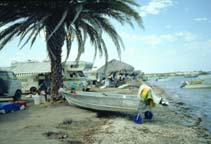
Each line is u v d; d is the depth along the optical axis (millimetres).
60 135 8539
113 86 36594
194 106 20672
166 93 33906
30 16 15602
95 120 11508
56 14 16406
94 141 8164
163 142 8602
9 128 9406
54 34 16547
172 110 17188
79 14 15750
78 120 11172
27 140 7770
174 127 11086
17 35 16000
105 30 16672
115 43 16750
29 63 29672
